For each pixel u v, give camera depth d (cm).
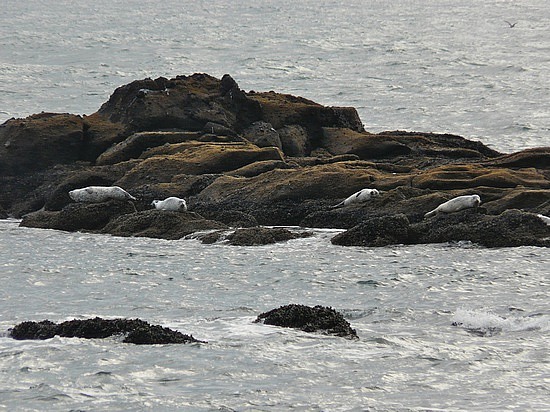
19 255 5581
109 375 2838
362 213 6400
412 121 12875
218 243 5891
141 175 7669
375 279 4741
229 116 9019
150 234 6241
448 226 5756
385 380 2873
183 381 2798
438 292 4453
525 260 5153
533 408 2592
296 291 4544
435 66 19525
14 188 8156
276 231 5925
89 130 8806
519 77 17525
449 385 2842
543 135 11719
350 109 9588
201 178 7388
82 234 6412
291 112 9225
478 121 12781
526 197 6356
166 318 3912
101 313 4066
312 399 2636
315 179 6938
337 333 3503
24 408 2503
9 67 17762
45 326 3462
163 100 9019
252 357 3095
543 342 3469
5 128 8712
